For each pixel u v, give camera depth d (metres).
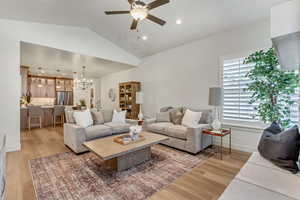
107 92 8.02
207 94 3.96
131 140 2.67
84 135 3.20
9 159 2.85
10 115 3.25
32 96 7.70
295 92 2.71
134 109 5.74
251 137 3.24
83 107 6.94
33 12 3.12
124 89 6.17
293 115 2.74
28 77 7.55
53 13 3.30
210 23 3.38
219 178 2.20
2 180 1.13
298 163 1.56
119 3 3.10
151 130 3.95
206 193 1.86
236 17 3.10
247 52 3.27
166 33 4.02
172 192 1.88
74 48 4.20
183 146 3.22
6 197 1.77
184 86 4.48
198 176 2.25
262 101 3.09
